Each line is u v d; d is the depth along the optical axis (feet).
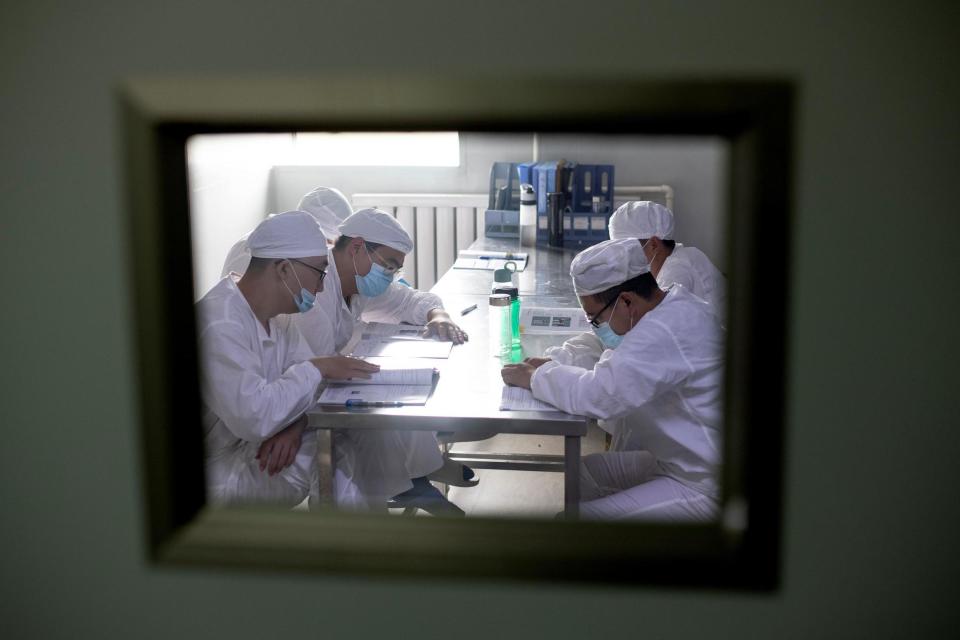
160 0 3.56
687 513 6.59
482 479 10.75
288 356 7.51
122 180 3.73
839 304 3.57
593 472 7.67
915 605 3.82
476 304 9.62
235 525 3.91
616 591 3.85
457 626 3.96
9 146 3.74
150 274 3.72
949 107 3.40
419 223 14.23
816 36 3.39
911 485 3.70
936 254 3.51
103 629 4.18
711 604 3.84
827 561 3.79
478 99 3.52
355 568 3.81
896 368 3.61
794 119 3.42
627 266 6.61
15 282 3.86
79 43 3.63
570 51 3.48
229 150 13.52
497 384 7.02
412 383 6.93
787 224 3.46
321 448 6.53
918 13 3.34
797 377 3.64
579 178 12.54
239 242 8.84
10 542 4.12
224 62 3.60
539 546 3.78
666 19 3.43
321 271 7.00
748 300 3.57
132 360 3.90
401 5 3.49
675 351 6.32
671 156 13.73
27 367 3.94
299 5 3.52
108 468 4.01
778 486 3.62
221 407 6.63
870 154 3.45
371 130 3.70
